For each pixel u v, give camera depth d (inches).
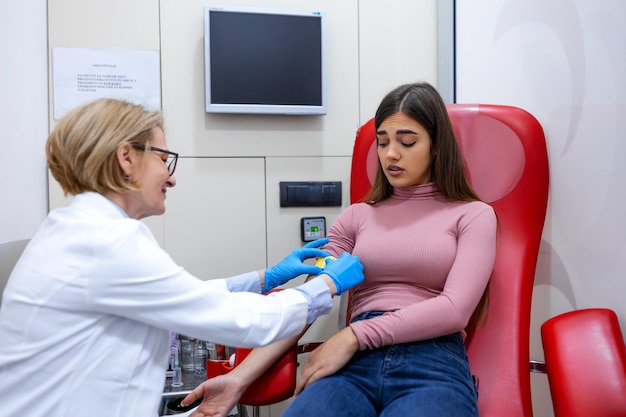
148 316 36.2
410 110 50.7
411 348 44.4
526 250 54.3
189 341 74.2
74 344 35.1
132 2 74.7
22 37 71.9
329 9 81.1
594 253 53.3
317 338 80.5
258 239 79.5
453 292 44.8
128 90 74.8
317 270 51.1
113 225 36.2
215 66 75.2
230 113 77.2
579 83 54.7
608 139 50.9
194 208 77.4
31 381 34.8
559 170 58.7
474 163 57.7
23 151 72.4
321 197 80.7
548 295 61.2
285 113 77.7
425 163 52.4
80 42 73.5
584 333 44.9
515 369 49.1
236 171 78.6
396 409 39.7
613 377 41.4
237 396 44.6
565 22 56.5
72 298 34.8
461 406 39.7
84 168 37.6
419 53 83.7
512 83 66.4
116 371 36.0
